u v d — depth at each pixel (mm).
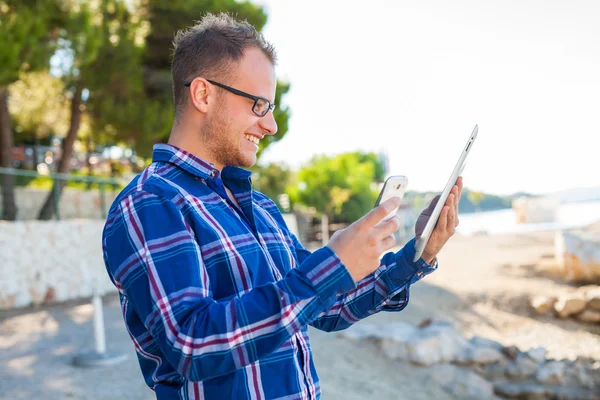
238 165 1359
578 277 10484
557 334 8414
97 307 5832
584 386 6426
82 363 5539
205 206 1235
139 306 1096
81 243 10531
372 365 6477
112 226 1184
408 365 6641
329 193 23188
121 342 6531
